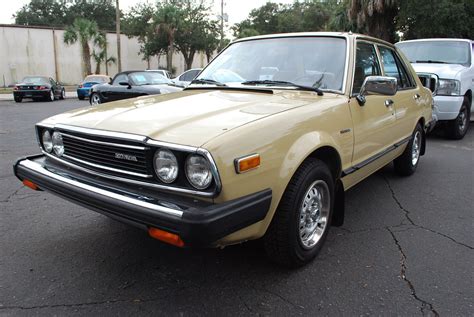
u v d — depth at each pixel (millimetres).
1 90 33219
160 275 3055
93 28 37375
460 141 8273
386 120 4203
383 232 3803
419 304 2697
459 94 7848
